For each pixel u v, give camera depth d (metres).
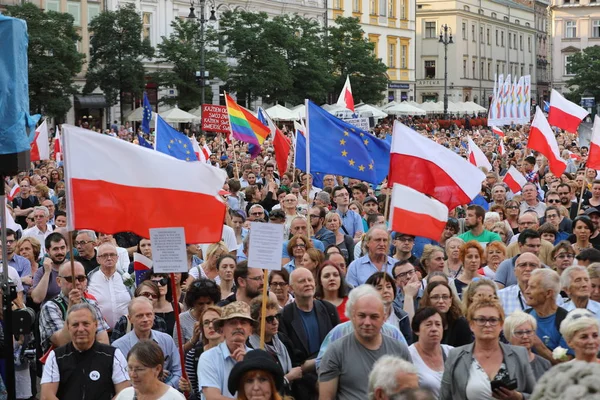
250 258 10.72
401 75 112.56
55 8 69.75
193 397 11.20
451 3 125.00
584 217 16.25
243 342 10.19
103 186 11.46
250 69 73.25
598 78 123.88
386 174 17.95
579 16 159.12
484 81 134.62
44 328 12.59
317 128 17.64
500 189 21.34
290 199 20.23
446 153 14.78
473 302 9.64
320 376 9.76
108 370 10.52
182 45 68.12
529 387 9.41
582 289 11.59
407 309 12.75
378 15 106.88
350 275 14.17
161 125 21.84
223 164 35.78
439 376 10.10
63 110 62.06
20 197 25.66
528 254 12.46
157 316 12.94
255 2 86.06
